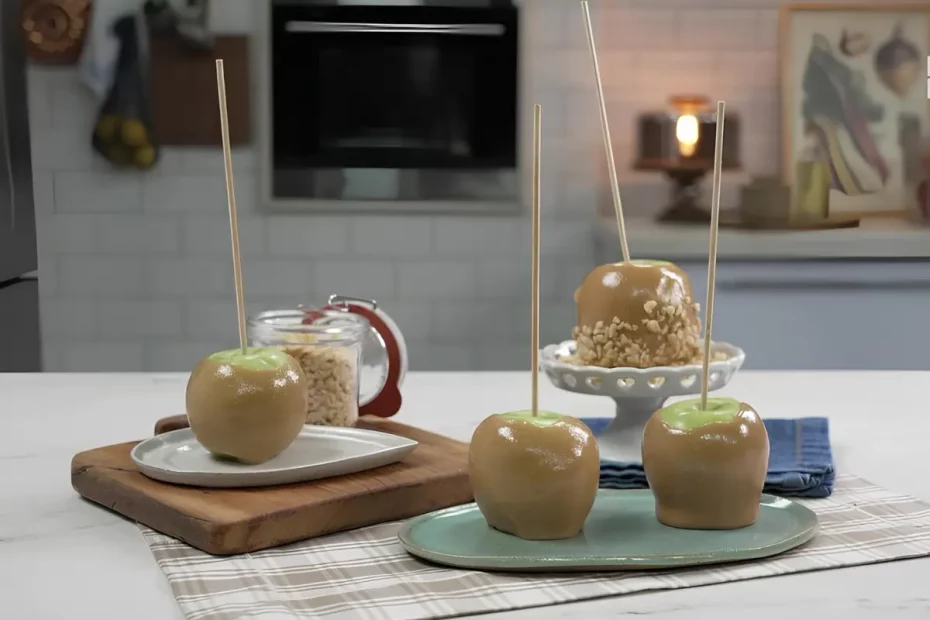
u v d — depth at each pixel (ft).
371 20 10.40
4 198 7.73
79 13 10.56
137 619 2.34
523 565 2.55
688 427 2.84
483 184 10.78
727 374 3.64
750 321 9.76
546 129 10.93
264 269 10.94
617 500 3.14
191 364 11.10
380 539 2.90
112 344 11.06
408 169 10.69
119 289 10.98
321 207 10.78
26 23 10.53
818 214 10.90
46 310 10.99
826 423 3.97
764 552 2.65
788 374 5.39
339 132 10.62
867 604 2.38
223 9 10.52
